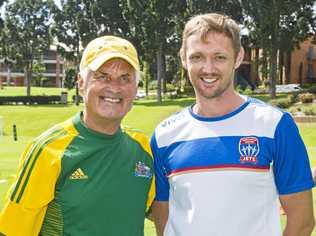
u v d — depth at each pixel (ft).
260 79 247.91
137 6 198.29
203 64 11.80
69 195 11.05
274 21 171.73
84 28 230.68
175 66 271.90
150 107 169.17
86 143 11.27
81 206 11.03
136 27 208.85
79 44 241.96
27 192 11.01
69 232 11.12
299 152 11.53
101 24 231.09
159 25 197.26
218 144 11.56
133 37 221.25
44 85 452.76
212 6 185.47
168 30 205.05
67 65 306.35
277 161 11.48
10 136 129.08
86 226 11.10
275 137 11.43
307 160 11.71
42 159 11.06
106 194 11.23
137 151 11.99
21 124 155.84
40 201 11.02
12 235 11.02
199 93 11.95
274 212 11.60
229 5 187.11
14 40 261.85
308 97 144.05
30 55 265.34
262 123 11.52
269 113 11.60
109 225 11.28
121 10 226.17
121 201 11.43
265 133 11.45
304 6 178.81
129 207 11.57
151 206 12.84
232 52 11.91
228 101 11.89
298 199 11.56
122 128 12.45
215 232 11.37
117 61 11.44
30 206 11.00
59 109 179.22
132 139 12.11
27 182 11.04
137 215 11.80
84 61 11.69
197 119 11.94
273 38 174.40
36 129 150.30
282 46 177.88
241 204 11.32
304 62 261.44
